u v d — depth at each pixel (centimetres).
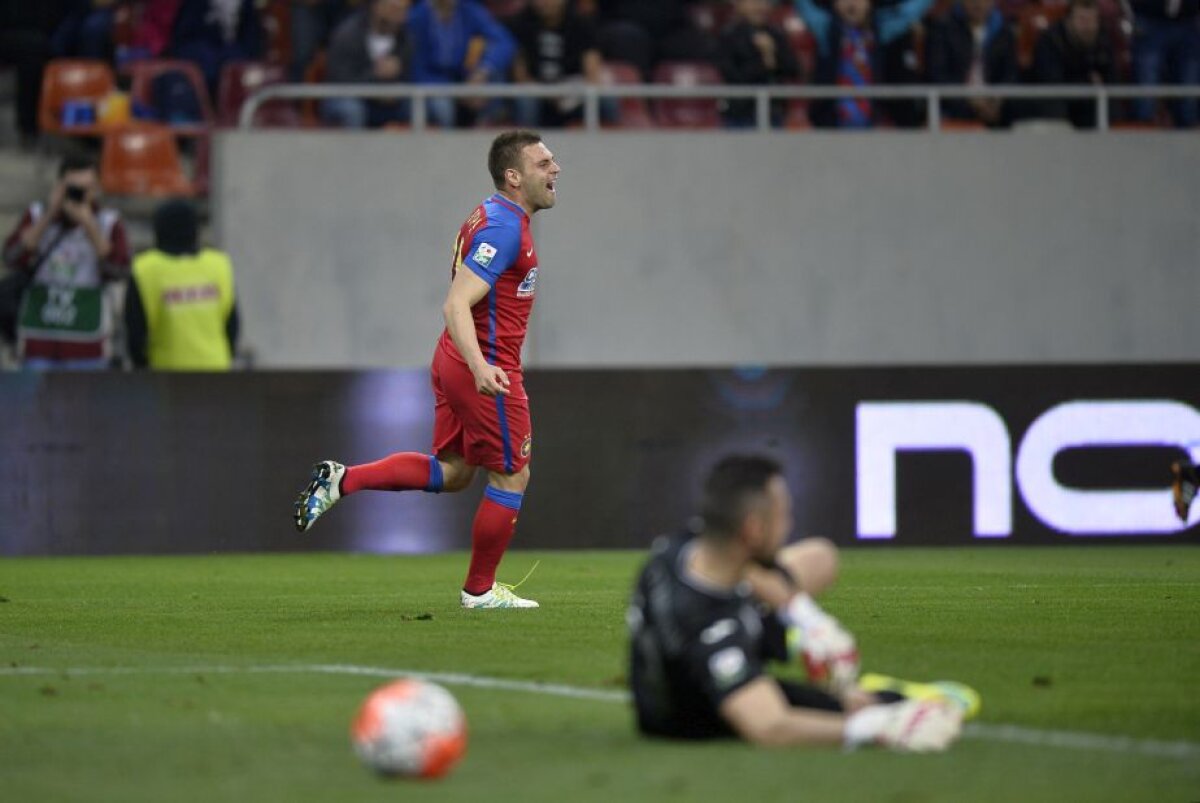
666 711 1650
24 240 5431
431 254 6081
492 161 3028
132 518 5156
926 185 6219
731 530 1561
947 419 5306
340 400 5203
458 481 3100
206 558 5012
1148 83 6744
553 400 5228
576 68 6444
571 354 6125
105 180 6588
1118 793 1467
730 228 6156
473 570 3116
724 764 1570
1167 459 5350
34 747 1739
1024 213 6247
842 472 5288
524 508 5212
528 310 3038
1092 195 6269
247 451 5181
